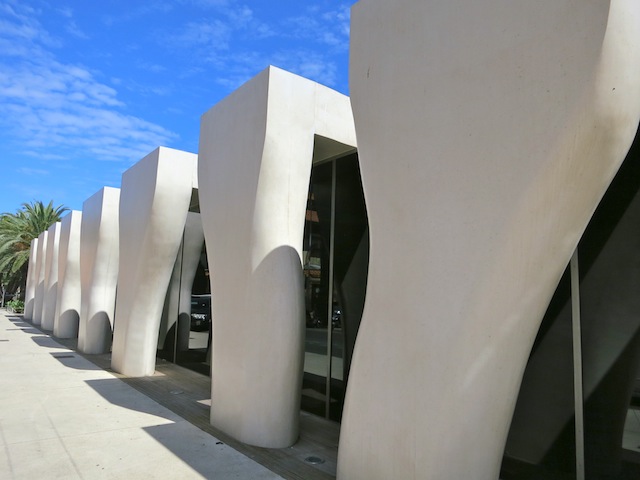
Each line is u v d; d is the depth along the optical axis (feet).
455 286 12.01
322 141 22.50
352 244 22.95
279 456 17.76
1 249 107.24
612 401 13.47
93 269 44.19
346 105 22.91
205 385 30.83
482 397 11.78
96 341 44.06
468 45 12.12
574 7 10.18
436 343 12.22
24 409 23.72
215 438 19.67
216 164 23.03
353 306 22.57
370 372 13.67
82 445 18.54
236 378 19.94
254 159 20.01
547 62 10.57
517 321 11.48
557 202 10.67
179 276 40.83
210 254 23.02
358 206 22.75
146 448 18.30
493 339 11.59
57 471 15.92
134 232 34.14
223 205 22.11
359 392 13.93
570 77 10.16
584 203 10.75
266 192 19.70
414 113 13.23
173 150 32.37
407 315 12.91
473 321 11.69
